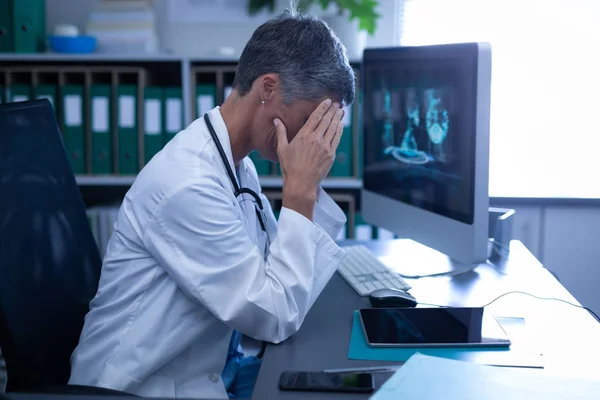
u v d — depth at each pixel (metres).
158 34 2.77
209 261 1.10
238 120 1.21
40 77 2.55
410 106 1.55
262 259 1.12
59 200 1.32
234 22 2.74
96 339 1.18
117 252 1.18
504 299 1.30
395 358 1.01
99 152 2.51
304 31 1.15
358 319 1.20
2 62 2.53
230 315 1.07
